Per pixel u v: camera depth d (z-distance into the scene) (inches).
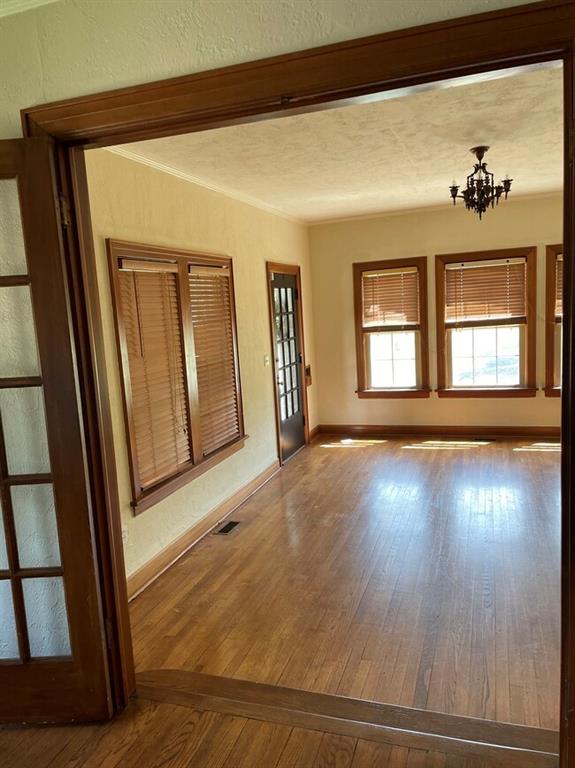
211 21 66.1
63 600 81.1
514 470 204.4
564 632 63.7
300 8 62.9
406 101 113.2
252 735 76.6
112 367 124.5
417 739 74.6
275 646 106.3
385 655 101.3
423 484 195.5
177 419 152.0
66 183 75.4
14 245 75.7
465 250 243.4
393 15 60.3
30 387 77.1
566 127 57.1
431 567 134.6
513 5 56.7
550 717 83.5
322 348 273.1
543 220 231.8
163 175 147.3
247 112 68.1
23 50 73.0
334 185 186.2
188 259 157.6
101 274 121.8
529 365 242.4
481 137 141.5
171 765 71.9
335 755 72.1
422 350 255.6
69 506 77.4
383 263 255.8
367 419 271.3
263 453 209.9
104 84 71.1
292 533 160.7
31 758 74.4
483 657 99.2
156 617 119.7
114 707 82.3
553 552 138.9
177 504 150.1
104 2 69.4
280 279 232.8
